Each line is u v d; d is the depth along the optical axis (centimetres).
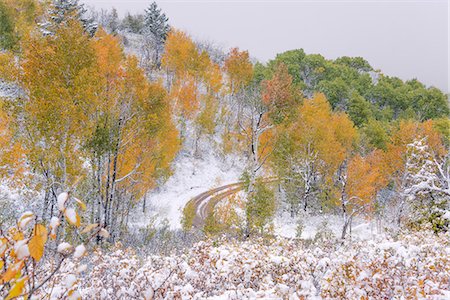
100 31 4359
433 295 455
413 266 585
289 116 2445
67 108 1778
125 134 2161
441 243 833
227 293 511
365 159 3219
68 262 527
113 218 2061
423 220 1612
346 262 620
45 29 3791
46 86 1855
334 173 3516
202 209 3397
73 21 2002
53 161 1766
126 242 1938
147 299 428
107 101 2011
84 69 1878
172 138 3161
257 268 635
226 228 2212
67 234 1291
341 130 3691
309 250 789
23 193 2059
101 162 2220
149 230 2214
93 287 604
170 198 3734
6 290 279
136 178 2430
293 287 577
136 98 2130
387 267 589
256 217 2083
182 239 2164
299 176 3469
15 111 1842
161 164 2962
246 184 2320
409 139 3114
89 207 2103
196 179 4262
